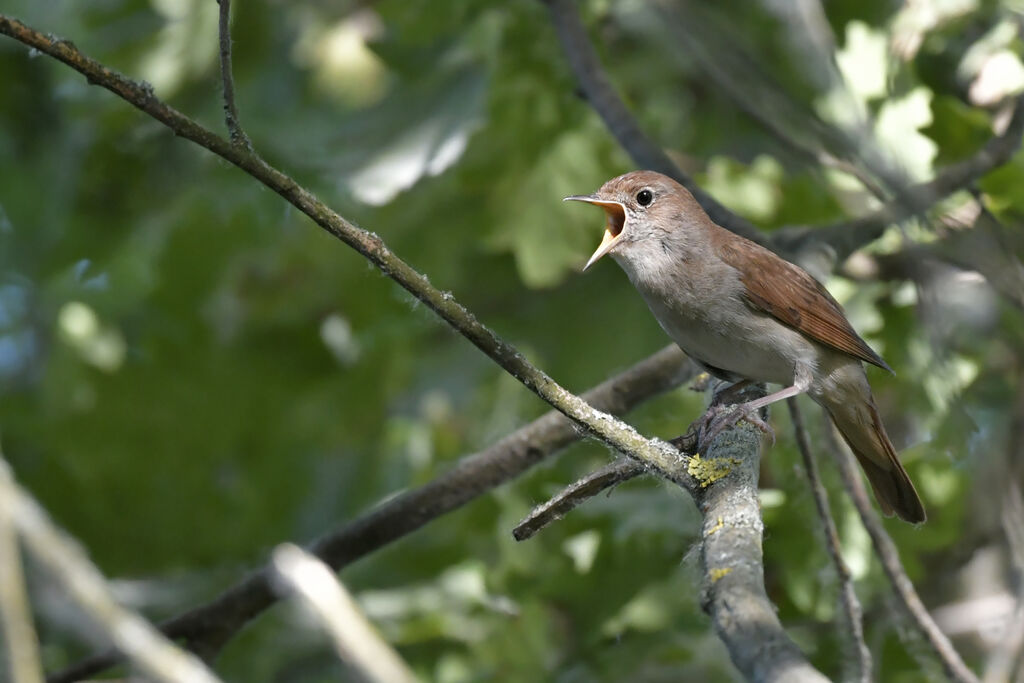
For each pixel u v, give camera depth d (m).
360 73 11.91
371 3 12.25
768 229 10.84
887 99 9.59
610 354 12.44
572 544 10.12
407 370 13.52
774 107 9.58
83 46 12.20
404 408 13.99
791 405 7.96
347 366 13.61
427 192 12.43
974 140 9.59
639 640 9.69
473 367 13.15
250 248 12.94
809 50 9.85
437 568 11.58
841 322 7.89
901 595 7.63
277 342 13.55
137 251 13.14
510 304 12.93
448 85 11.50
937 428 8.74
